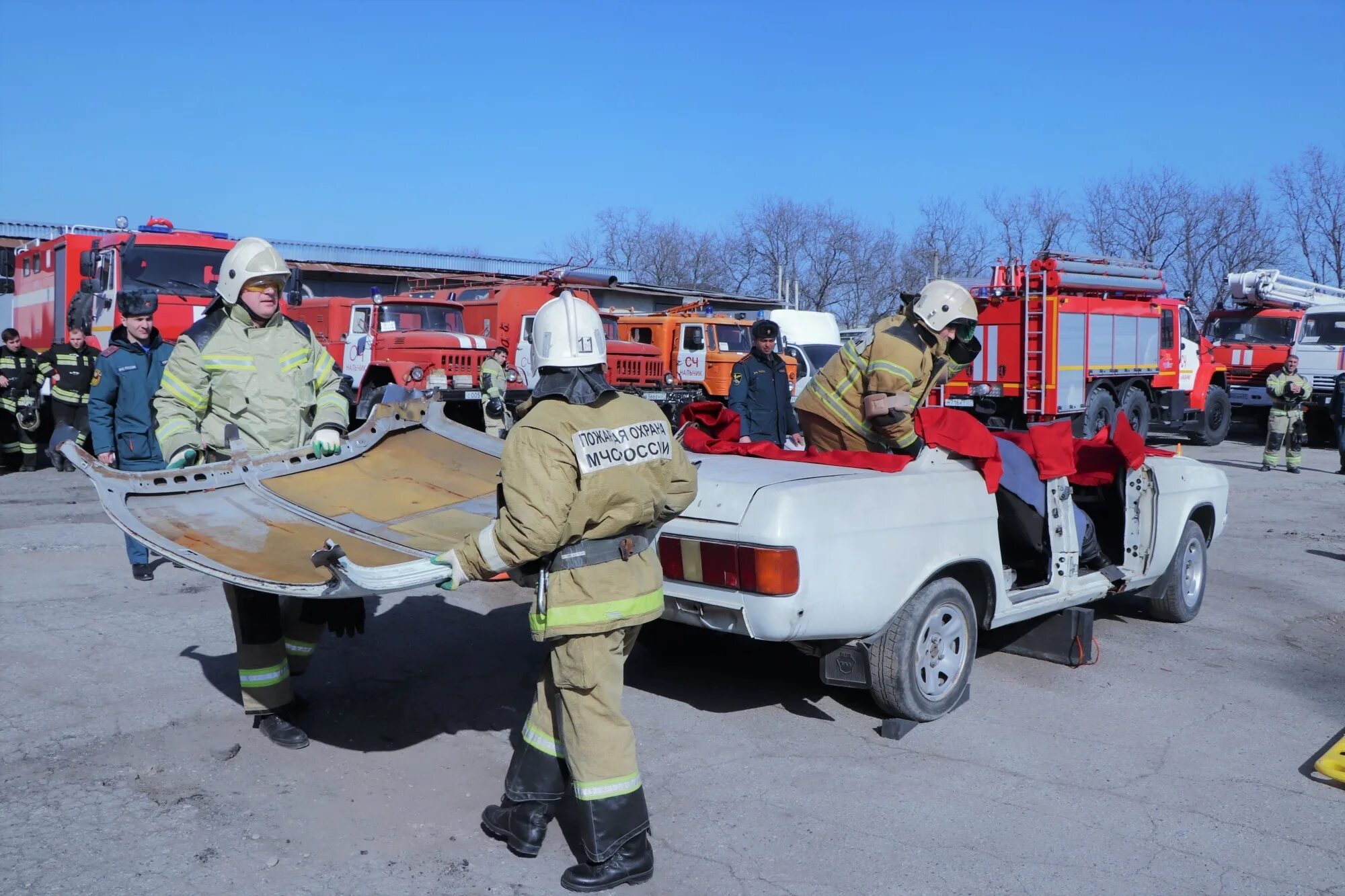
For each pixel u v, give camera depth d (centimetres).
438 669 555
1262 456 1966
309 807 395
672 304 3372
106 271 1380
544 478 315
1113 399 1888
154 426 729
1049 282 1703
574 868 345
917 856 366
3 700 493
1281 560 919
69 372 1292
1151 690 551
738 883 346
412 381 1528
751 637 444
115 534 895
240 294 455
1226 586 807
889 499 463
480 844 371
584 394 329
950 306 508
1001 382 1756
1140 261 1962
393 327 1664
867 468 491
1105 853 372
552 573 334
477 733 471
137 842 364
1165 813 405
